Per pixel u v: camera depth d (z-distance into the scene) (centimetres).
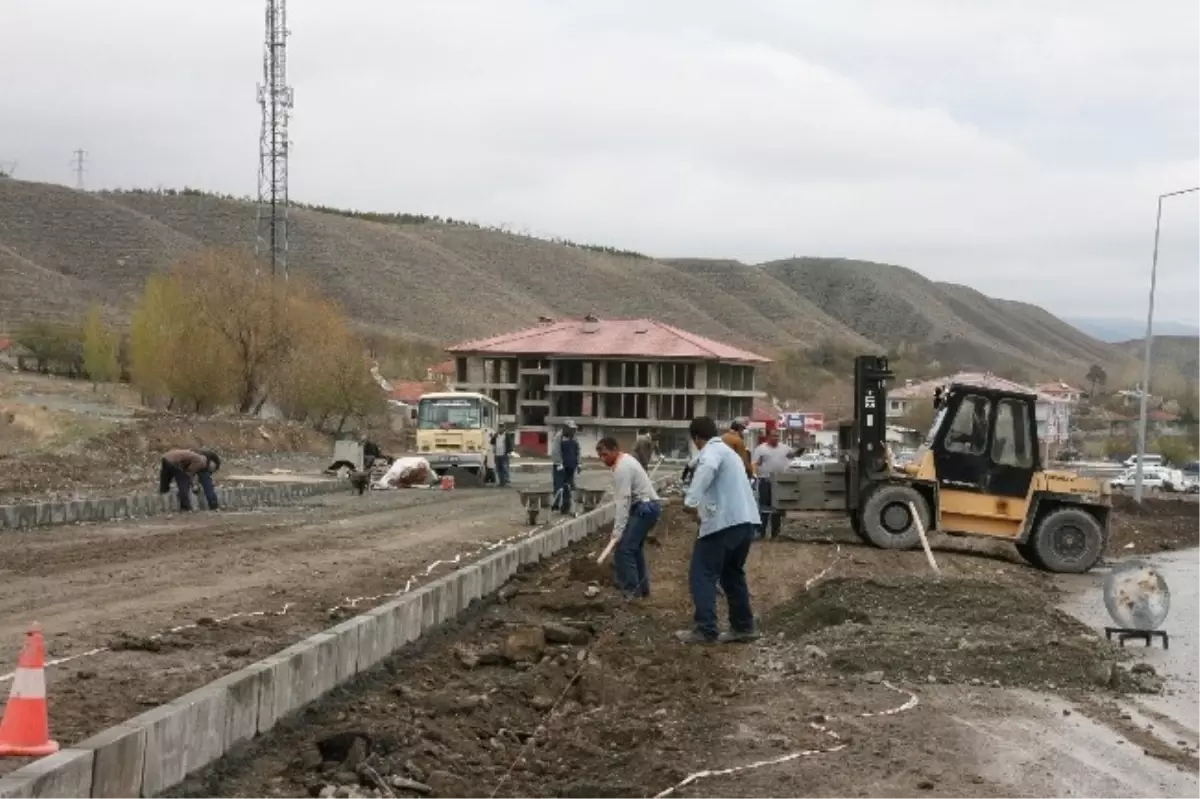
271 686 856
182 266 6525
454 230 17712
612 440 1636
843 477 2492
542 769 859
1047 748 908
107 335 8238
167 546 1912
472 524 2566
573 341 9300
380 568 1709
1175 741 956
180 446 4738
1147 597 1476
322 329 6956
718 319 16938
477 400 4744
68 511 2317
